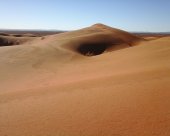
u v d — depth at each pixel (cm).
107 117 584
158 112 582
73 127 544
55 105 730
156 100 672
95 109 653
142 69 1355
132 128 508
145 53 2481
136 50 3016
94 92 848
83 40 5162
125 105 660
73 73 2006
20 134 530
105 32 6750
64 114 637
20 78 2025
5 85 1791
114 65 2045
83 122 568
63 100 781
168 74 1012
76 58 3183
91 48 4966
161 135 465
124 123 538
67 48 4422
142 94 744
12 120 625
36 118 626
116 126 526
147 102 664
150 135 469
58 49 4028
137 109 618
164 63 1534
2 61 2839
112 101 709
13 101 838
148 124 519
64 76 1917
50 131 534
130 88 841
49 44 4784
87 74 1778
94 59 2948
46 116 634
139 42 6506
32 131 542
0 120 631
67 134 511
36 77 2031
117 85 920
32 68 2477
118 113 603
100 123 552
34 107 730
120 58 2548
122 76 1134
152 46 3064
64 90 946
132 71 1341
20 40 7406
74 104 721
